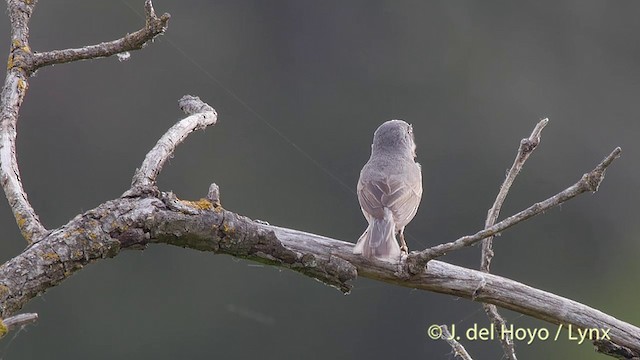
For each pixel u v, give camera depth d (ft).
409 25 57.41
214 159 54.44
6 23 51.01
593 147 56.13
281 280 52.24
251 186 54.60
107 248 16.37
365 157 55.88
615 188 54.90
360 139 56.13
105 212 16.55
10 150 17.92
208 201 17.62
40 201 52.08
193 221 17.21
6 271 15.62
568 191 16.71
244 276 52.49
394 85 56.70
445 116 56.39
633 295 52.80
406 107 56.44
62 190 52.34
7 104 18.48
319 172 55.21
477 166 55.26
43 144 52.70
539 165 55.42
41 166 52.42
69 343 50.98
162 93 54.65
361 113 56.39
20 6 19.48
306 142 55.72
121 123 53.78
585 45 58.08
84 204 52.60
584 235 54.03
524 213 17.03
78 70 53.52
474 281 19.69
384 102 56.54
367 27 57.00
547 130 56.13
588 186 16.58
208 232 17.37
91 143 53.11
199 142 54.49
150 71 54.80
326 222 54.60
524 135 56.24
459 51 57.00
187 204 17.29
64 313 51.34
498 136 55.98
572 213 54.13
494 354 48.24
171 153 19.38
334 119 56.24
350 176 55.36
